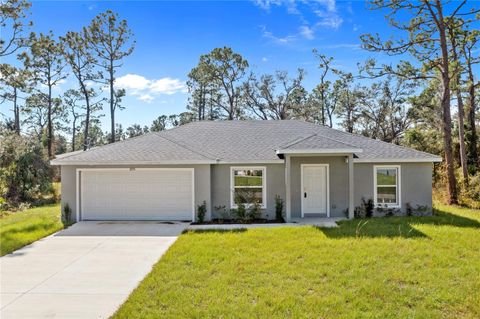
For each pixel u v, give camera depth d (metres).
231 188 15.49
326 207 15.86
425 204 15.81
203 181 15.16
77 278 7.65
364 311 5.79
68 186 15.24
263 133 18.34
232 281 7.16
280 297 6.30
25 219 15.17
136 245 10.61
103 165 15.12
